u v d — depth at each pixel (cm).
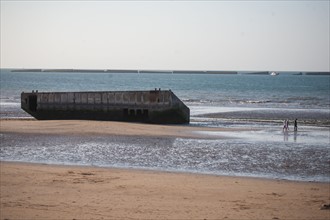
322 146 3341
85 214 1511
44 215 1498
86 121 4744
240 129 4441
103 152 2994
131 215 1509
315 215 1568
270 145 3362
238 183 2130
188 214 1539
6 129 4038
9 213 1519
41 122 4597
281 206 1689
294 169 2534
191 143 3412
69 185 1973
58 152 2981
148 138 3628
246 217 1520
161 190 1919
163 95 4947
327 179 2294
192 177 2259
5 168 2402
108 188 1928
